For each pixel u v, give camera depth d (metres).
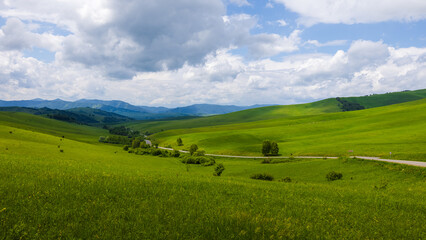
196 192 14.71
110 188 13.37
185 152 137.38
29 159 28.30
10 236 7.13
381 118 178.12
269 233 8.66
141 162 84.94
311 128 180.62
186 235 8.07
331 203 15.07
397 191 25.97
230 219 9.73
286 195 16.67
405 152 73.94
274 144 108.69
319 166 61.00
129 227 8.30
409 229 10.70
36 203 9.84
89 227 8.09
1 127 95.12
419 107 197.12
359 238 9.25
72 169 21.39
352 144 102.19
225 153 121.88
